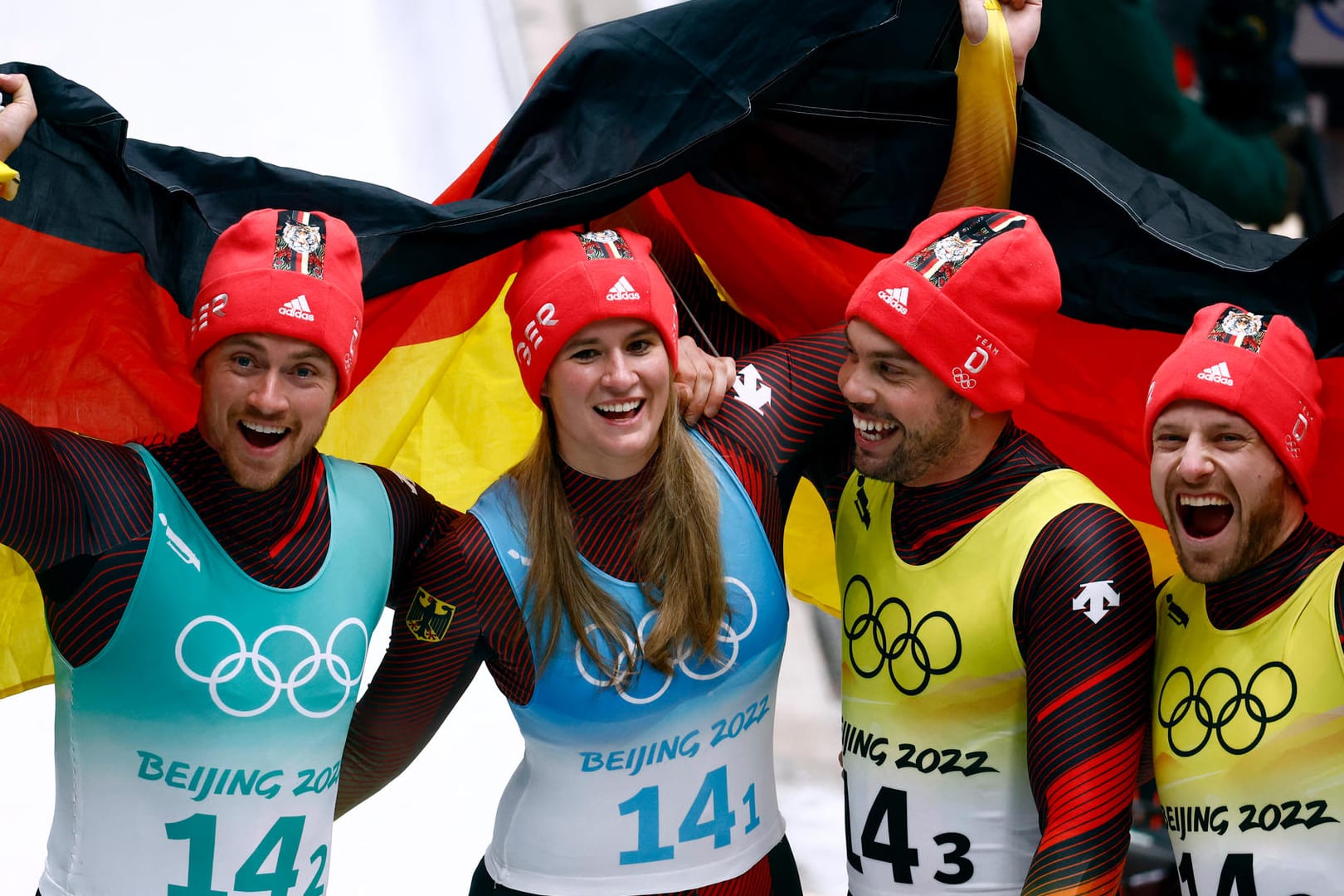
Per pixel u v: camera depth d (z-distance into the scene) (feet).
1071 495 32.07
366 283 34.35
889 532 34.04
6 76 31.48
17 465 28.96
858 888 34.37
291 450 31.07
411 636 33.09
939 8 35.78
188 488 31.50
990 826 32.50
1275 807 28.99
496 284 38.42
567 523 33.14
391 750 34.42
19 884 58.44
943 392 32.19
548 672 33.04
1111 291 36.01
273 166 33.99
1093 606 30.89
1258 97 57.06
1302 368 30.12
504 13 71.10
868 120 36.24
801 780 69.51
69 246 33.91
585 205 34.42
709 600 33.22
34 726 67.00
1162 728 30.99
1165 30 55.21
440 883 61.00
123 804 31.50
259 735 31.55
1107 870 29.91
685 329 39.78
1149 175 36.40
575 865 33.65
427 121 71.05
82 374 35.60
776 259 39.04
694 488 33.24
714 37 34.76
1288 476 29.91
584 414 32.30
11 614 36.40
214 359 30.83
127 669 31.01
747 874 34.32
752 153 37.22
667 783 33.60
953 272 31.81
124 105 69.41
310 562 31.99
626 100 34.94
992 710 32.37
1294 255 33.12
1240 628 30.04
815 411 35.55
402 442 38.99
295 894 32.32
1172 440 30.22
